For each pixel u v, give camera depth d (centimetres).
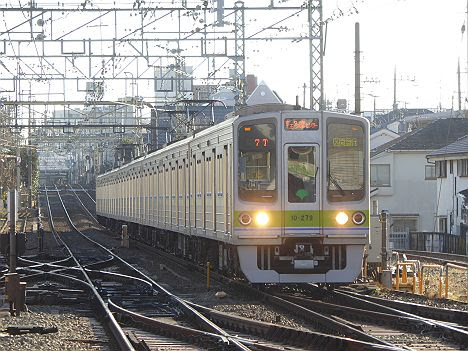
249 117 3703
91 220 14488
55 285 4528
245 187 3688
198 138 4716
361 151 3725
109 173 11162
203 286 4306
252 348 2452
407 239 9881
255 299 3759
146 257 6550
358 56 5725
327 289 3891
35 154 18338
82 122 13338
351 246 3722
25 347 2573
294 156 3694
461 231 9012
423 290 4300
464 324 2969
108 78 7694
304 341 2556
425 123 14512
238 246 3694
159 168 6475
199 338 2616
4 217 12900
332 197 3691
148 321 3002
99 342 2678
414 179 11562
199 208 4697
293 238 3688
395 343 2562
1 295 4091
